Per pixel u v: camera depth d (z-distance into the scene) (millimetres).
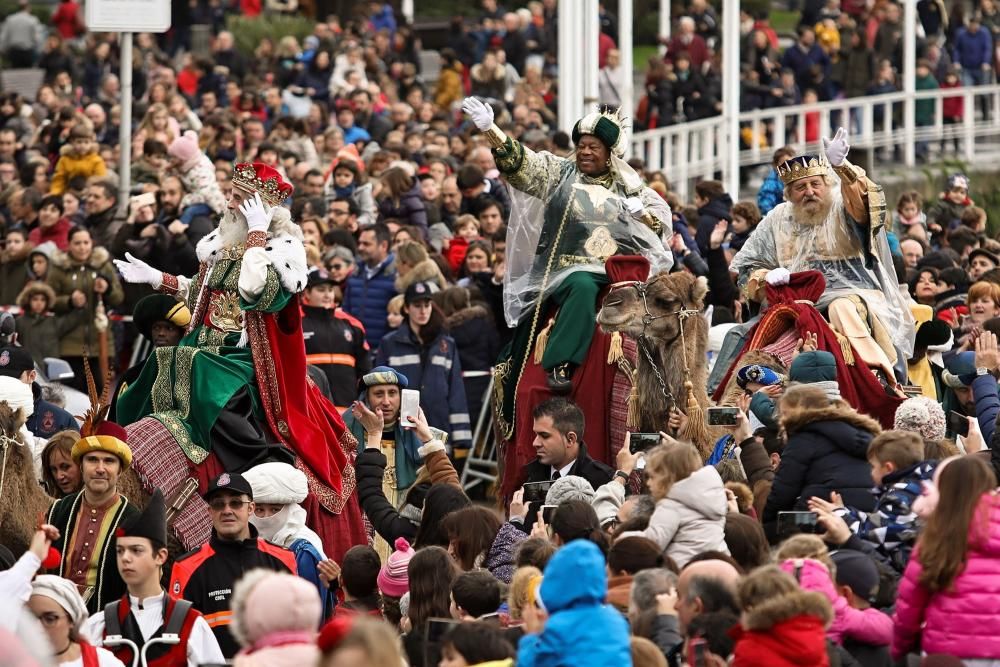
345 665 18016
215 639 26344
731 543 26109
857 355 35406
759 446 30500
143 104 79500
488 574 24906
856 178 36938
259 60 90000
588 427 35000
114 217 55844
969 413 35719
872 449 26938
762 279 37875
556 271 37188
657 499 26516
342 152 61156
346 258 48688
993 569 23406
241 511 28875
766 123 85688
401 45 97625
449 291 47062
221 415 33500
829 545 26031
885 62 88188
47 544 24250
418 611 25562
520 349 37125
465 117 79625
